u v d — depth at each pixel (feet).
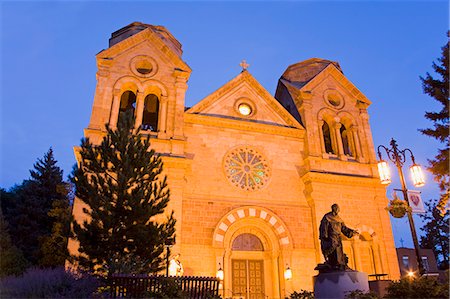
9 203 157.38
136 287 45.62
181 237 79.25
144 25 104.88
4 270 78.89
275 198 90.79
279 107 101.86
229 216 84.38
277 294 82.12
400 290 45.78
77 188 57.16
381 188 98.37
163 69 96.27
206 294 48.49
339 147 102.42
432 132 80.02
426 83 84.07
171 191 80.12
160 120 89.76
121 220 54.03
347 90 112.98
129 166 56.90
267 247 87.15
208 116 93.56
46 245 112.88
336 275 51.03
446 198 73.92
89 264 52.95
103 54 92.48
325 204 91.35
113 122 85.30
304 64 118.93
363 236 93.86
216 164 89.97
